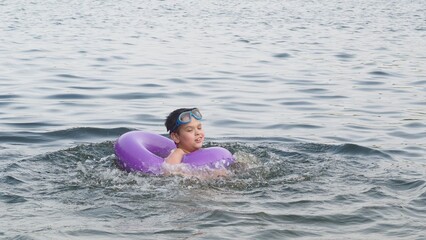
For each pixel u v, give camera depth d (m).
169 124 7.50
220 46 20.86
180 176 6.89
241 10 36.28
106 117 10.91
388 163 7.91
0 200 6.20
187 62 17.30
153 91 13.26
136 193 6.39
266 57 18.62
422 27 28.16
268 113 11.46
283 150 8.48
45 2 37.44
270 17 32.38
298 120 10.91
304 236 5.35
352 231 5.49
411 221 5.73
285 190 6.57
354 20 31.52
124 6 36.66
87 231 5.39
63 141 9.16
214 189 6.54
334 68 16.80
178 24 27.67
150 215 5.79
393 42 22.78
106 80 14.41
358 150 8.51
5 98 12.23
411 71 16.39
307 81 14.82
